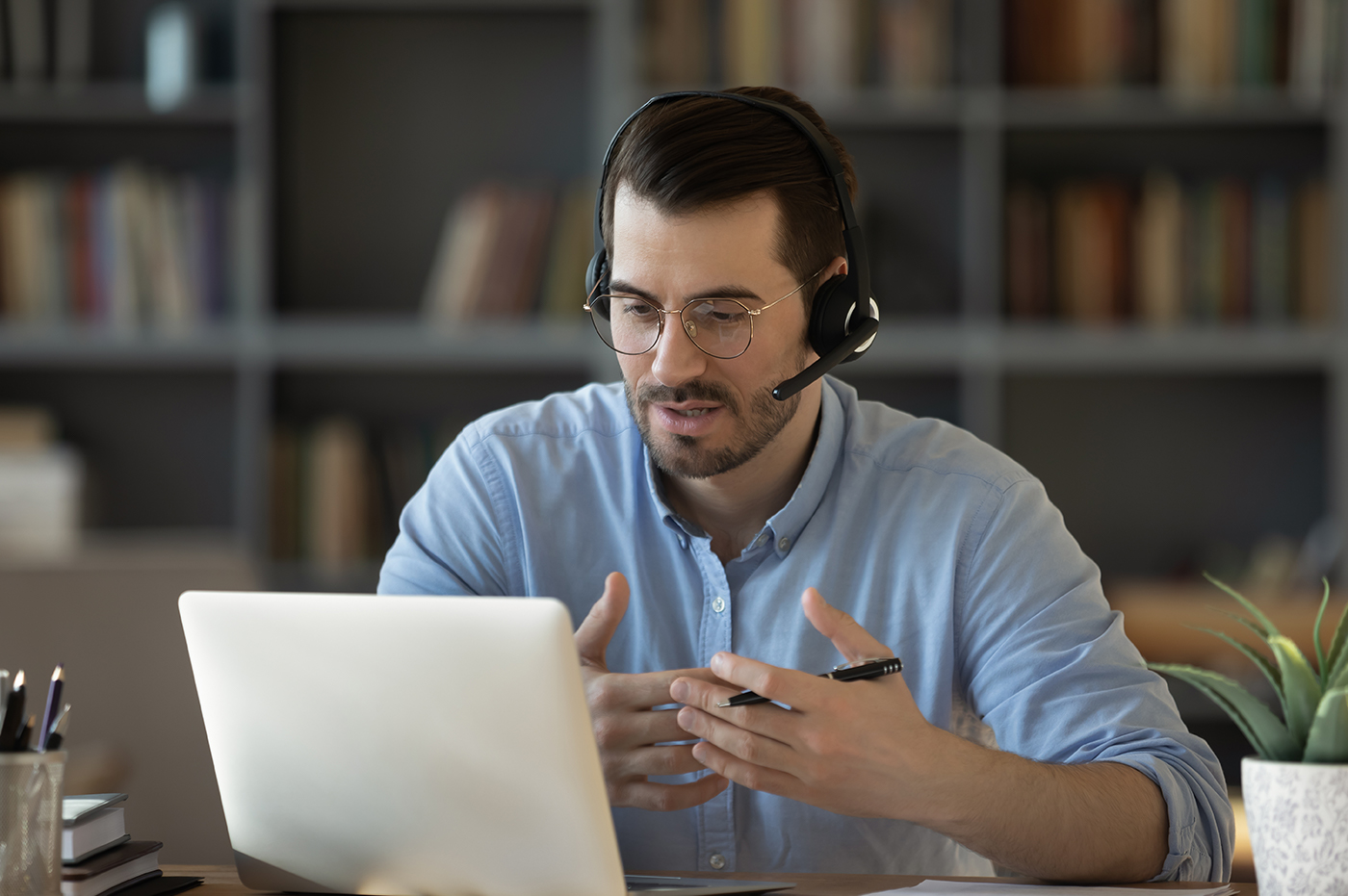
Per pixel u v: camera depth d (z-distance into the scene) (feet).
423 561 7.14
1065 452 17.10
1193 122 16.38
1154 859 5.53
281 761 4.93
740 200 5.97
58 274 15.37
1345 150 15.51
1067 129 16.85
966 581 6.73
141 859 5.39
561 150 16.88
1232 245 15.57
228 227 15.70
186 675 10.07
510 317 15.64
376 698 4.66
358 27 16.79
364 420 16.94
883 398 17.04
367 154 16.80
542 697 4.40
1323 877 4.68
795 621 6.89
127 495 16.88
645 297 6.06
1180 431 17.04
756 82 15.47
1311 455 16.94
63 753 4.62
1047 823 5.28
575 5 16.51
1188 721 14.30
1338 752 4.73
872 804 5.16
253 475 15.64
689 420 6.15
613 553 7.16
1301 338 15.48
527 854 4.60
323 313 16.72
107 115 16.15
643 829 6.73
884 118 15.87
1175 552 16.96
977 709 6.68
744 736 5.12
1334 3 15.51
